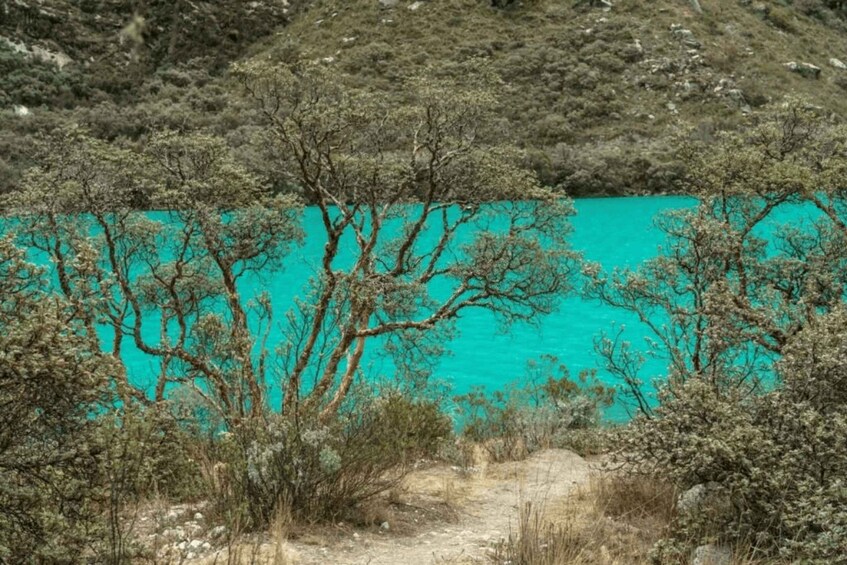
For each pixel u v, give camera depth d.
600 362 23.64
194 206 12.81
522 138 76.50
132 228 13.17
